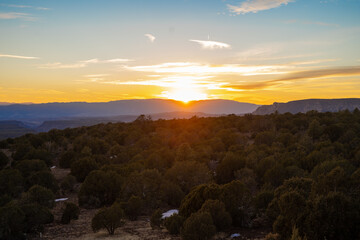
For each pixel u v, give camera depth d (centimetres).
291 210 1939
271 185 3356
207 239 1950
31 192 3097
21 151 6775
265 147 5941
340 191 2080
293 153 5075
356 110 11175
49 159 6384
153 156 5300
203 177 4088
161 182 3934
